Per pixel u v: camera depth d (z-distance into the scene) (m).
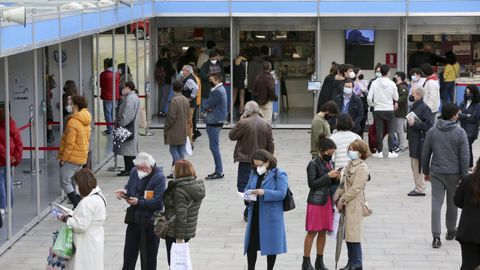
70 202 18.06
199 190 12.62
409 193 19.41
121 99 21.81
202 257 14.94
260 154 13.14
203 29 30.05
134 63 27.67
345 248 15.33
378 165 22.83
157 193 12.79
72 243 12.07
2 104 18.48
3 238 15.60
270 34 30.23
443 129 15.15
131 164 21.34
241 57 28.56
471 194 12.17
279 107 30.05
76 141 17.00
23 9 13.29
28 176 20.80
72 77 24.11
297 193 19.61
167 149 24.97
